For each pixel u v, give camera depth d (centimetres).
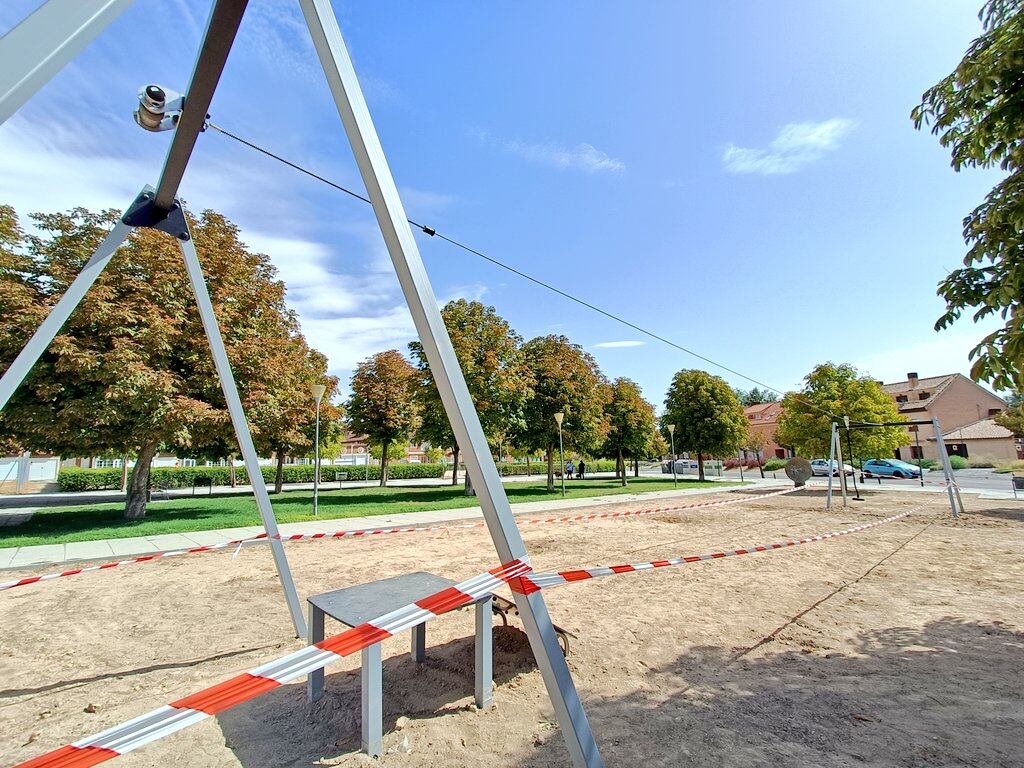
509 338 2166
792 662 377
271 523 445
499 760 255
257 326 1516
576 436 2359
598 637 432
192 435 1312
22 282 1170
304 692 335
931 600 540
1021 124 306
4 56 124
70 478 2909
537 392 2352
